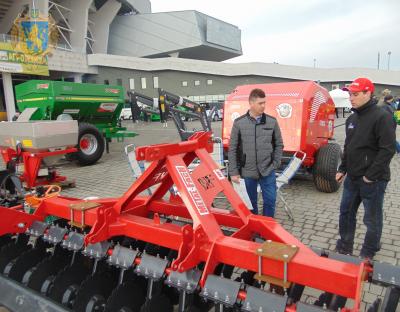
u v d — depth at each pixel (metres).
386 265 1.84
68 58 37.28
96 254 2.35
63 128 6.01
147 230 2.38
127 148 5.05
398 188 6.32
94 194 6.42
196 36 49.94
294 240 2.27
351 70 39.41
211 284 1.91
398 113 18.66
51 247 2.92
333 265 1.75
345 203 3.54
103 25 45.31
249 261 1.95
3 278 2.70
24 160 5.77
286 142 5.78
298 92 5.84
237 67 40.34
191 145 2.73
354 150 3.33
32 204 3.10
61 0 38.81
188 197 2.33
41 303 2.43
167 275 2.08
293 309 1.67
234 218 2.69
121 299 2.27
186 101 7.46
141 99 7.77
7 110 28.42
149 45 51.50
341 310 1.63
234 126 4.04
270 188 4.05
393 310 1.82
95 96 9.77
